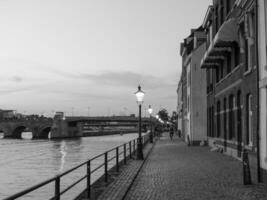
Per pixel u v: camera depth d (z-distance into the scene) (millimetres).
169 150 36812
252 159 19125
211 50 26969
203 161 24516
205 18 36500
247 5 18703
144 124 160625
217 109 33438
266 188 14109
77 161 58188
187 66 54375
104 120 156125
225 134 29562
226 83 28250
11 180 36781
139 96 27281
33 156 69500
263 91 15797
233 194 12961
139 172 19781
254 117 18688
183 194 13172
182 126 67062
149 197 12836
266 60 15445
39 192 23969
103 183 15633
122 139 142500
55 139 149125
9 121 162625
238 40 21938
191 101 46844
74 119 159375
